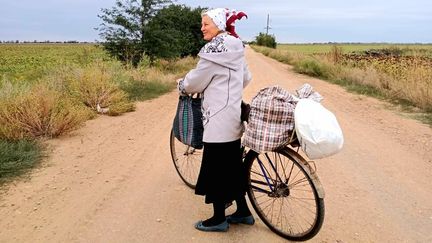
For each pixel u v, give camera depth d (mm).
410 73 13602
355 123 8977
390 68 15523
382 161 6312
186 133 4148
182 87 3936
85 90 9539
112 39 19797
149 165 5906
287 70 24203
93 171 5559
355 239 3955
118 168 5727
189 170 5129
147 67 17797
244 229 4117
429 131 8180
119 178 5344
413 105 11156
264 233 4043
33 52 66062
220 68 3684
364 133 8047
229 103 3705
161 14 20562
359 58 24875
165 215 4348
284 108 3535
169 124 8656
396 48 48000
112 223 4141
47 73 13008
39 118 7004
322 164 6180
